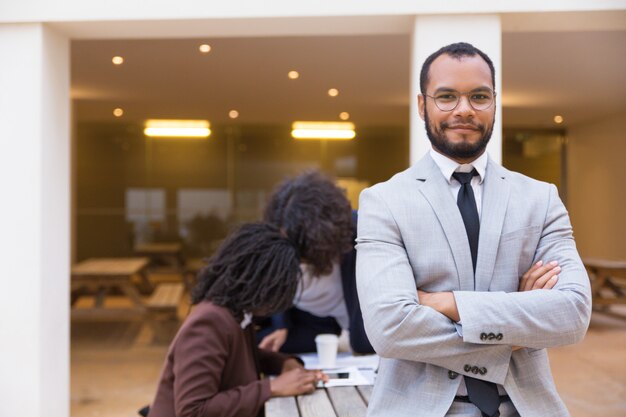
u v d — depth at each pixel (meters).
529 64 6.07
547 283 1.26
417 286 1.30
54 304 3.34
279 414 1.80
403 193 1.33
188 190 10.70
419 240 1.29
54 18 3.14
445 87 1.30
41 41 3.17
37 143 3.17
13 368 3.15
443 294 1.24
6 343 3.16
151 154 10.66
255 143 10.77
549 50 5.55
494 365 1.22
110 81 7.18
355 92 7.77
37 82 3.17
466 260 1.27
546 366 1.30
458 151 1.30
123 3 3.12
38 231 3.17
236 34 3.40
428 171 1.34
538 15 3.03
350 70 6.57
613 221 8.51
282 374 2.07
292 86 7.43
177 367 1.89
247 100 8.42
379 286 1.27
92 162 10.57
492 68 1.34
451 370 1.24
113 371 5.24
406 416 1.24
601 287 7.90
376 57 6.01
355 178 10.75
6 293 3.17
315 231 2.37
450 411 1.23
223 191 10.73
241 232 2.04
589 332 6.64
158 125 10.66
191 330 1.91
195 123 10.65
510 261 1.29
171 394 1.95
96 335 6.84
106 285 7.10
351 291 2.54
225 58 6.12
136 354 5.90
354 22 3.17
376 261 1.29
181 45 5.63
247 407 1.89
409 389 1.27
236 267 1.98
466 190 1.32
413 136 3.09
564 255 1.30
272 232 2.04
